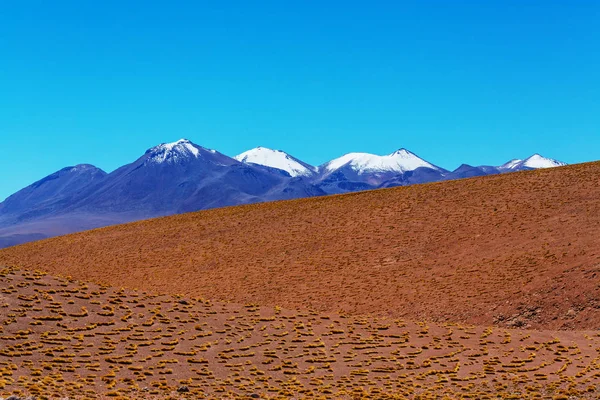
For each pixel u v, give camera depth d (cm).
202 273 8412
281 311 4869
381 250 8125
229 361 3716
